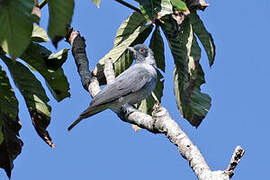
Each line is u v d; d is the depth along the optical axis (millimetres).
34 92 10469
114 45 12320
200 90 11789
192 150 7305
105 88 12320
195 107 11703
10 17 6488
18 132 10664
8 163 10578
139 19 11938
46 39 10648
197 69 11312
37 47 10695
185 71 10930
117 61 12438
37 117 10633
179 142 7625
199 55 10781
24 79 10375
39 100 10523
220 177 6395
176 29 10609
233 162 6371
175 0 9602
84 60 12203
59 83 11211
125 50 12289
